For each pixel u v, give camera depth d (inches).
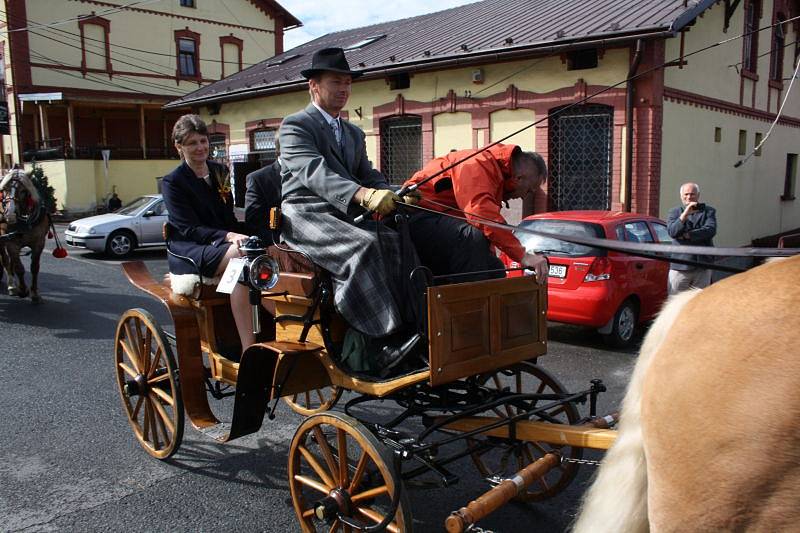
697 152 525.7
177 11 1256.8
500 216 146.1
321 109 161.0
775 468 68.5
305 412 219.1
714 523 73.1
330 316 148.4
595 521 84.9
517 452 157.2
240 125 778.2
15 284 407.8
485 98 532.7
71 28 1151.6
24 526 150.5
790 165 748.0
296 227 148.4
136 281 206.2
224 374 178.7
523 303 144.3
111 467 182.1
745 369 71.1
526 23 553.0
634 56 448.1
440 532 148.7
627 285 298.8
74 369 268.7
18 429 207.5
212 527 150.9
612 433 119.3
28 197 389.7
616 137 466.6
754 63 616.7
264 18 1375.5
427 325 128.2
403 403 154.4
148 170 1138.0
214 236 182.7
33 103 1147.9
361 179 171.9
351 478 136.9
